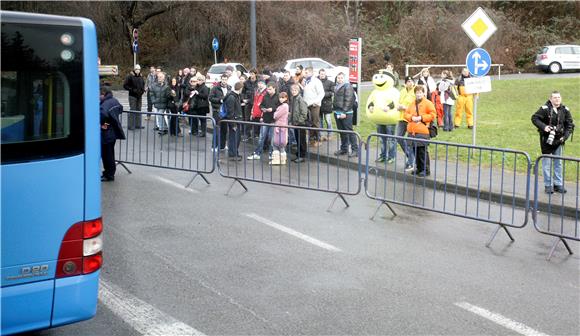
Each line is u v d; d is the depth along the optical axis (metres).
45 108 5.14
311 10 45.44
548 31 49.62
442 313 6.47
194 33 44.03
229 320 6.24
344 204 11.08
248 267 7.77
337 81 14.54
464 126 20.77
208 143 16.81
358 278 7.44
